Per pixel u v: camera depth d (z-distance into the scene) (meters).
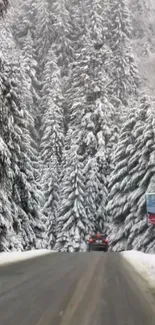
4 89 18.81
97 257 18.83
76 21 106.75
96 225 54.22
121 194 41.69
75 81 75.56
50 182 57.41
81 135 62.03
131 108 44.81
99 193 55.50
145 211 37.06
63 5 103.69
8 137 19.77
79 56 77.69
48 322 5.78
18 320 5.85
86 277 10.82
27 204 29.58
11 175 20.47
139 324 5.89
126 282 10.03
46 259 16.78
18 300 7.34
